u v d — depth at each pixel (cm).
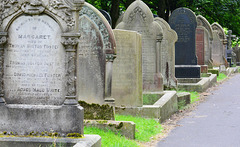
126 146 845
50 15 776
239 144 909
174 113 1397
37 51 784
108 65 1029
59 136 767
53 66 779
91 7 1037
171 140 960
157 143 930
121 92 1199
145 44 1480
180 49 2128
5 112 784
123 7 3291
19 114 780
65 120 766
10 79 791
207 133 1036
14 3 786
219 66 2933
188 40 2120
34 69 784
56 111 768
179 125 1158
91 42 1038
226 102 1616
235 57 3744
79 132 765
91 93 1038
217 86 2239
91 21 1037
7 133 783
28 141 751
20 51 788
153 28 1470
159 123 1165
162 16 2995
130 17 1474
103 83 1031
